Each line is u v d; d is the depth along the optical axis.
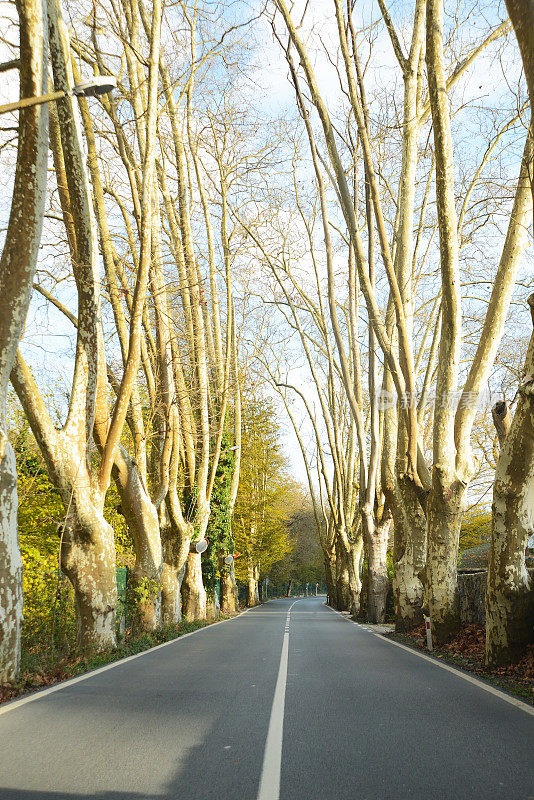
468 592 20.31
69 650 14.73
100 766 5.94
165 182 25.39
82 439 14.99
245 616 39.94
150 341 22.62
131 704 8.91
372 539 31.98
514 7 8.56
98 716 8.10
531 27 8.48
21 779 5.54
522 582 11.88
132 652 16.05
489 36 19.38
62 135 14.56
